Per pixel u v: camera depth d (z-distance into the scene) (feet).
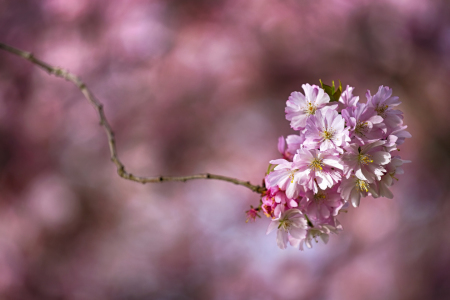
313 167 4.47
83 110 12.65
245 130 12.71
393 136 4.48
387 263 11.96
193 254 12.71
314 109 4.52
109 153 12.69
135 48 12.59
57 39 12.91
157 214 12.71
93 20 12.81
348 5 12.65
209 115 12.67
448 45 12.67
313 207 4.55
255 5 12.71
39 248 12.48
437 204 12.39
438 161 12.69
